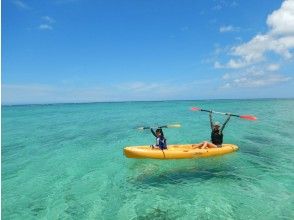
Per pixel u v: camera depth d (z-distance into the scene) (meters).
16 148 14.66
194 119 30.64
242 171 9.86
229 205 7.28
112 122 27.95
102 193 8.30
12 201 7.86
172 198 7.80
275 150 13.05
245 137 16.80
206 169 10.03
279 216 6.70
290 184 8.67
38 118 34.69
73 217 6.91
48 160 12.07
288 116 31.94
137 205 7.44
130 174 9.84
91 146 14.99
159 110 52.38
